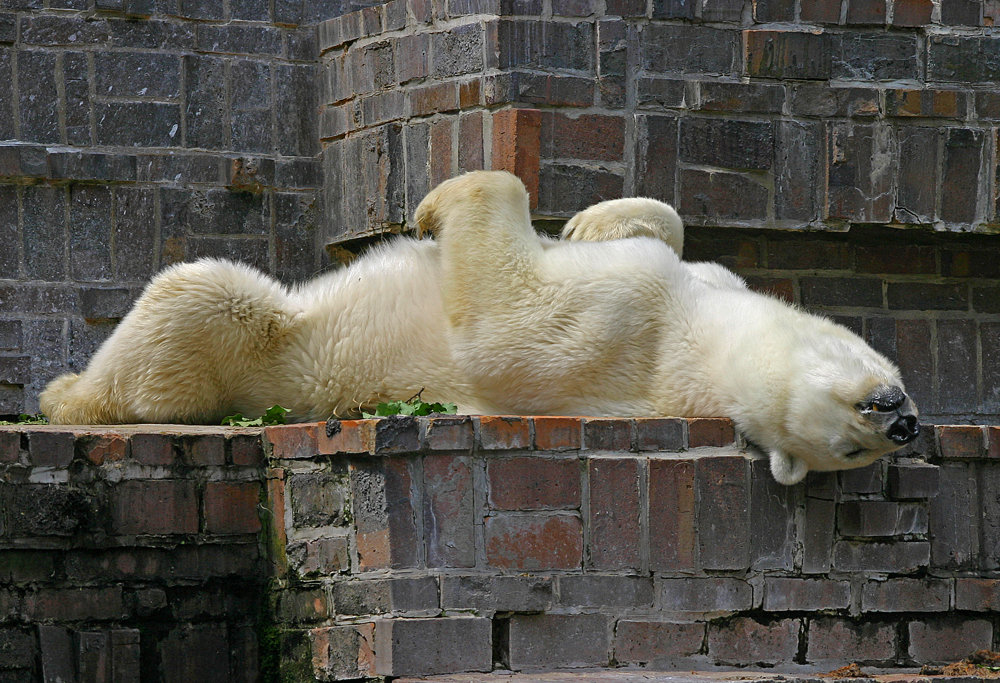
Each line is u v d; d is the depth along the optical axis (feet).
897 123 62.85
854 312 65.16
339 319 49.37
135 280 65.05
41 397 51.90
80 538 42.01
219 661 43.70
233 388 50.03
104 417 49.75
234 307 48.70
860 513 44.57
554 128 59.26
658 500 42.32
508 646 40.52
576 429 41.81
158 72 65.82
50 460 41.81
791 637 43.68
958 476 46.26
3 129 64.13
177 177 65.77
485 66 59.88
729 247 64.08
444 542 40.16
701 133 60.95
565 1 59.98
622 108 60.29
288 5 67.72
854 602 44.55
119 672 42.16
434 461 40.37
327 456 42.09
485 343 46.65
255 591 44.55
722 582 42.86
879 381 40.98
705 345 45.21
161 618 43.14
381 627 39.42
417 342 48.29
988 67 63.93
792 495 43.91
